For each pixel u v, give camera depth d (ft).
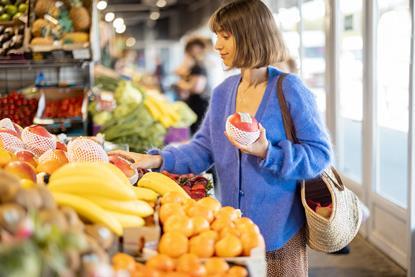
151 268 5.53
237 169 8.73
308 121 8.28
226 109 9.05
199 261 5.79
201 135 9.75
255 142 7.93
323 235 8.25
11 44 15.49
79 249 4.42
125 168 8.13
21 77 18.67
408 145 14.48
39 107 16.49
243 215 8.68
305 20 23.61
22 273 3.79
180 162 9.50
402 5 15.37
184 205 7.10
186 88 25.85
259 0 8.54
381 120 17.29
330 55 20.30
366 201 18.12
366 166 18.06
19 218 4.60
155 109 18.83
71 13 16.02
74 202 5.83
